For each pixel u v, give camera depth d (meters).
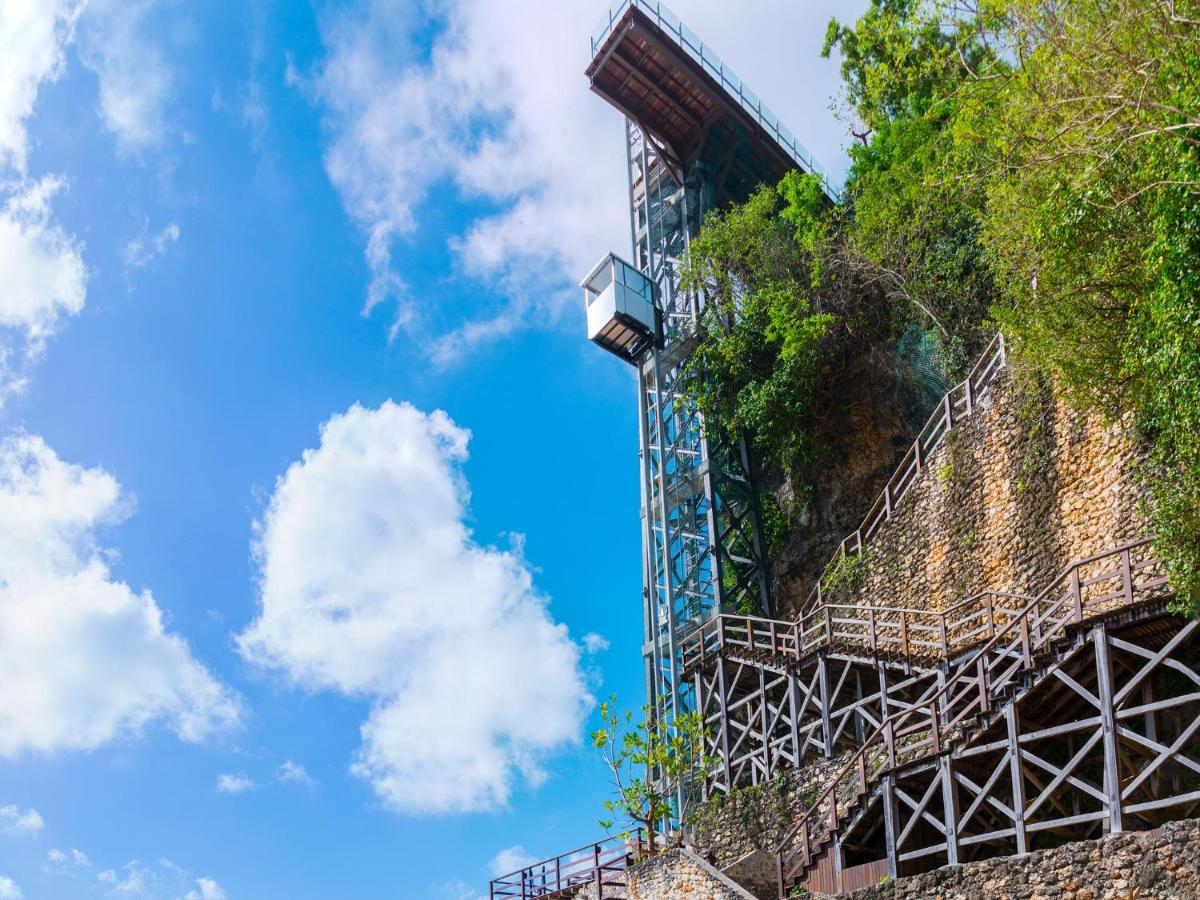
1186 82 13.24
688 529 40.56
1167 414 14.20
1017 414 24.36
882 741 21.50
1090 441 21.81
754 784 25.38
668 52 42.28
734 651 26.39
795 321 35.19
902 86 34.72
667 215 47.59
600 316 43.50
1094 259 16.38
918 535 27.20
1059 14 16.16
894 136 34.38
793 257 38.19
